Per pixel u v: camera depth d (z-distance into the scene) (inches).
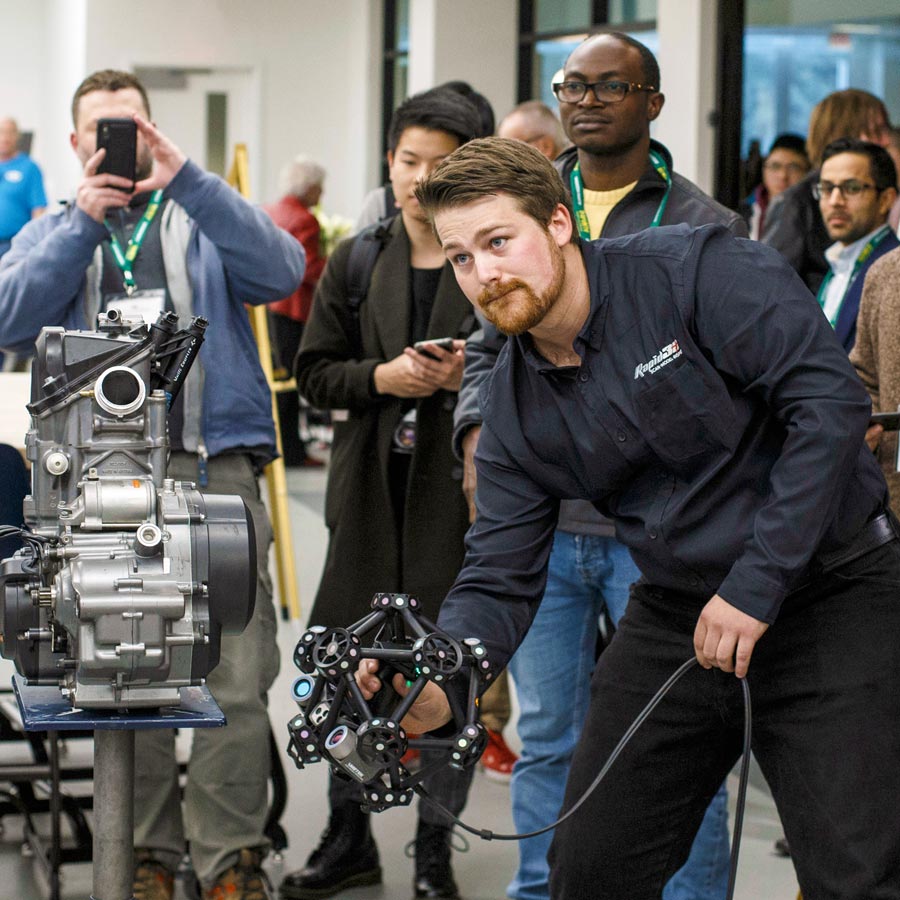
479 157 81.8
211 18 538.0
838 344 83.4
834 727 84.5
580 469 91.0
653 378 85.8
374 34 522.0
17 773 144.9
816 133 219.1
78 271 129.6
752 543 82.8
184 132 546.6
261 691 134.7
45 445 84.2
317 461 442.9
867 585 87.0
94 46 532.1
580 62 124.6
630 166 126.4
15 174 518.3
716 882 120.1
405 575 137.3
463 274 84.0
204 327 88.3
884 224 171.3
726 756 94.4
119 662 77.9
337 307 145.7
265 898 129.8
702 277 84.2
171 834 132.6
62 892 140.9
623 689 94.3
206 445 132.3
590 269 86.8
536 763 129.3
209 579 81.4
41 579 81.6
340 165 547.8
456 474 136.9
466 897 141.7
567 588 126.7
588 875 94.0
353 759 74.9
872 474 89.0
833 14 315.3
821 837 83.7
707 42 284.7
